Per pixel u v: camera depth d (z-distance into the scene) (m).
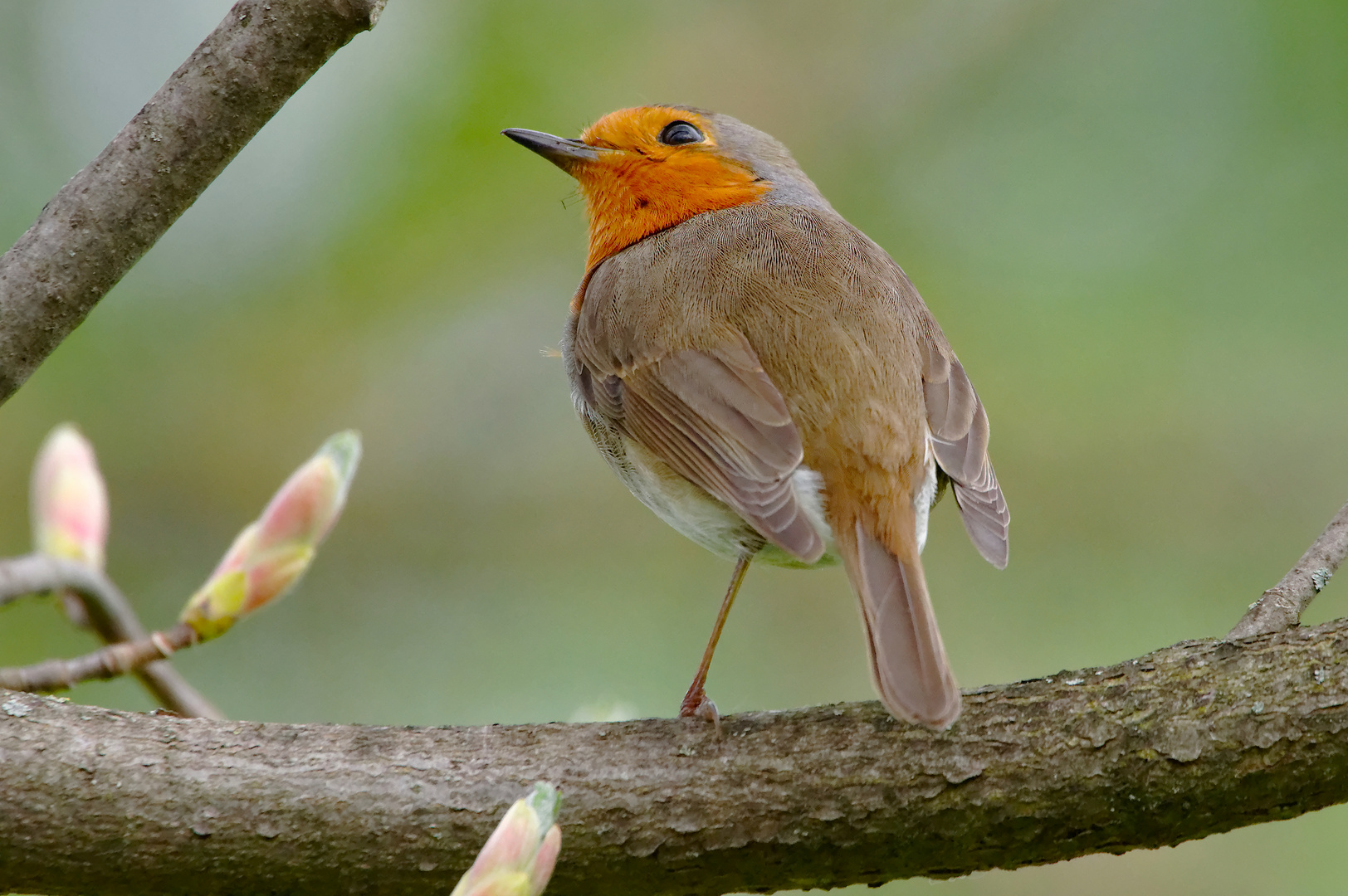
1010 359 11.71
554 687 11.27
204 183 5.34
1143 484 11.38
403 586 11.80
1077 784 5.31
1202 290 11.70
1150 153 12.27
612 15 12.81
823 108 12.87
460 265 12.55
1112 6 12.77
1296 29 11.97
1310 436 11.30
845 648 11.15
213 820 5.20
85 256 5.24
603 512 12.04
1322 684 5.27
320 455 5.50
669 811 5.39
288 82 5.27
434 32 12.62
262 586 5.44
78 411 11.73
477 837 5.29
